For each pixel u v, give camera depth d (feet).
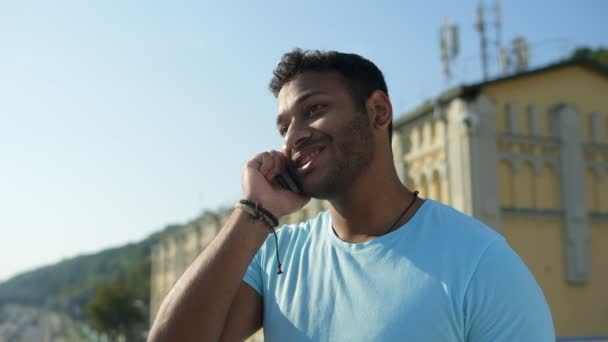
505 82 38.75
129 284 283.79
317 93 6.61
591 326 37.81
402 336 5.69
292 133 6.71
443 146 38.52
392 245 6.24
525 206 37.70
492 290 5.69
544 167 39.09
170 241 118.11
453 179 37.45
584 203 39.50
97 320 206.80
